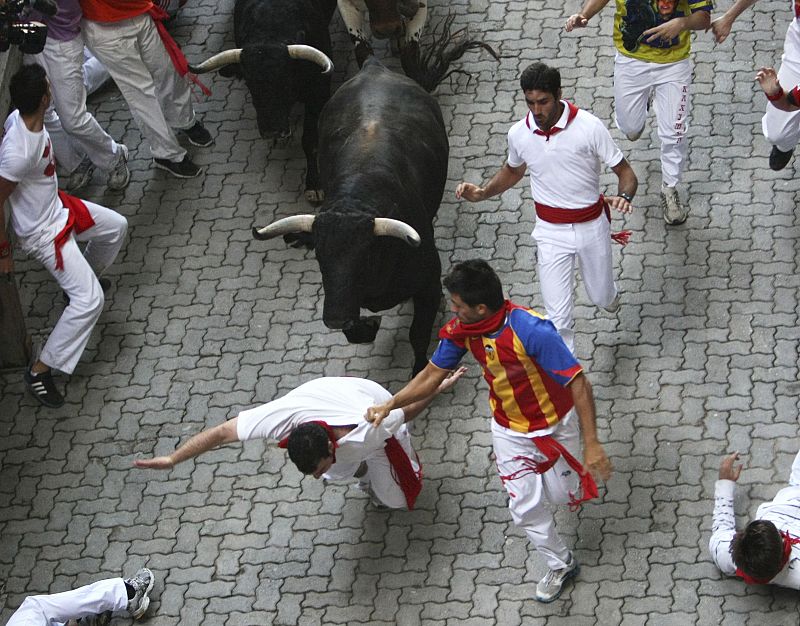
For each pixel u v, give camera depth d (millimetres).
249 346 7996
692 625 6172
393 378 7648
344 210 6777
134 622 6652
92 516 7195
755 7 9641
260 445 7414
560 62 9500
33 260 8781
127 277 8562
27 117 7285
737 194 8305
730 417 7055
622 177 6609
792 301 7590
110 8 8344
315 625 6512
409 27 9094
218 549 6922
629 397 7266
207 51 10180
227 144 9438
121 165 9164
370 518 6938
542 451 5812
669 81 7711
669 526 6598
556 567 6301
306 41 8531
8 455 7598
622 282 7902
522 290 7988
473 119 9219
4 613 6789
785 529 6090
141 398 7793
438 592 6539
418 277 7086
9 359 8023
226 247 8664
